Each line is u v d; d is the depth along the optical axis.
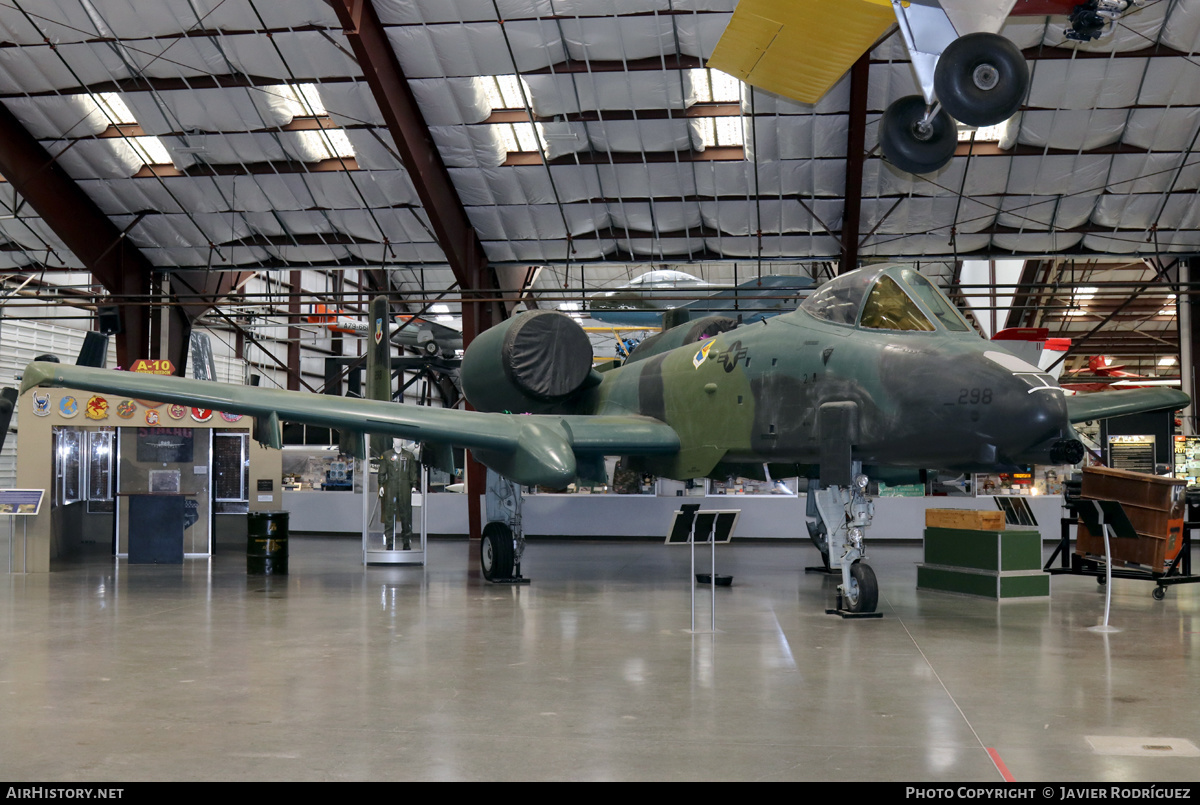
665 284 22.03
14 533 11.95
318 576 11.62
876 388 7.88
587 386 12.62
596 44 14.57
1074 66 14.31
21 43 15.11
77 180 18.16
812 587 10.61
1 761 4.00
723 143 16.73
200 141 16.92
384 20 14.31
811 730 4.52
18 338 25.89
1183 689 5.44
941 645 6.88
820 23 10.16
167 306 21.09
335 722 4.64
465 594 9.88
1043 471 18.61
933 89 8.61
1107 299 26.25
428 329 26.70
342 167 17.48
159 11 14.34
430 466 10.59
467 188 17.73
